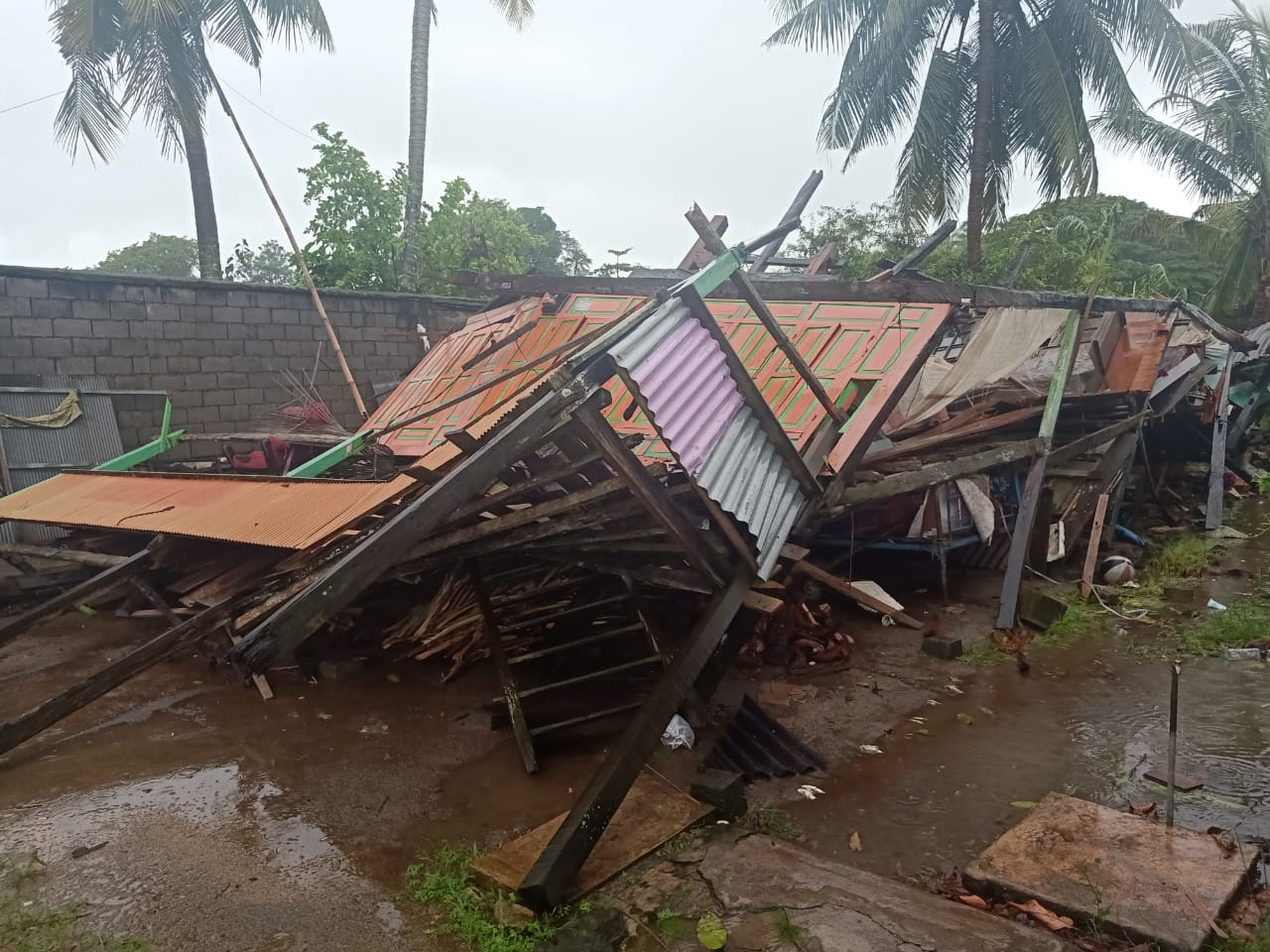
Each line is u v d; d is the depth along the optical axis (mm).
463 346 10156
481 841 3916
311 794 4410
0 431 9094
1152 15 15695
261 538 5652
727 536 4512
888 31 16281
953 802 4195
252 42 14727
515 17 17438
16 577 8070
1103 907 3162
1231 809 4031
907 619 7047
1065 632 6879
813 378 5512
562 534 5688
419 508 3258
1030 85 16641
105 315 10000
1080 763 4586
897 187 18516
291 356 11820
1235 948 2980
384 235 18625
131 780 4602
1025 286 19000
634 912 3250
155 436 10453
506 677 5125
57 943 3209
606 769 3650
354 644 6637
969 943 2973
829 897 3287
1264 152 19078
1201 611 7312
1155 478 12141
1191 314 10578
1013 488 8922
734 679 5969
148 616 7309
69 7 12844
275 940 3223
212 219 15359
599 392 3713
